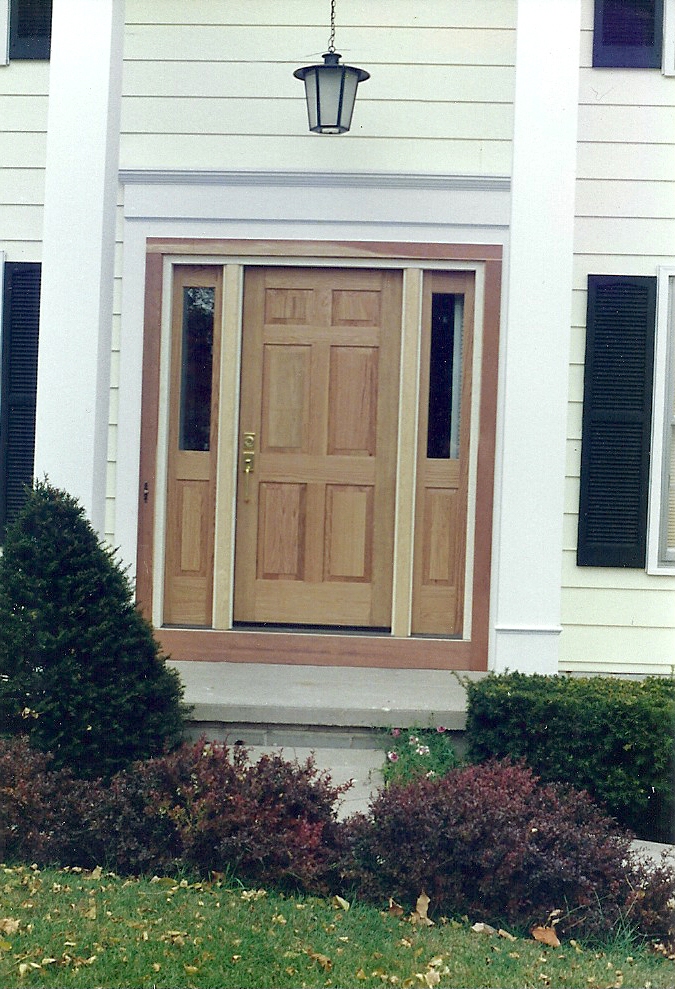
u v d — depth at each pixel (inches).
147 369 268.8
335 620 271.7
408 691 236.2
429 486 269.6
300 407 271.6
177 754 178.1
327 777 177.2
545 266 219.8
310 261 267.9
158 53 267.9
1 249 272.4
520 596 220.5
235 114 267.1
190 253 268.1
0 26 270.2
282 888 166.1
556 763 198.2
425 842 161.6
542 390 220.2
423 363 268.8
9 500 272.2
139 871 170.9
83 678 186.5
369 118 265.7
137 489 269.1
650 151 266.7
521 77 218.8
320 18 265.7
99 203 217.9
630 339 266.2
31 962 137.9
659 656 269.6
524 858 158.6
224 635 266.1
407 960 143.5
